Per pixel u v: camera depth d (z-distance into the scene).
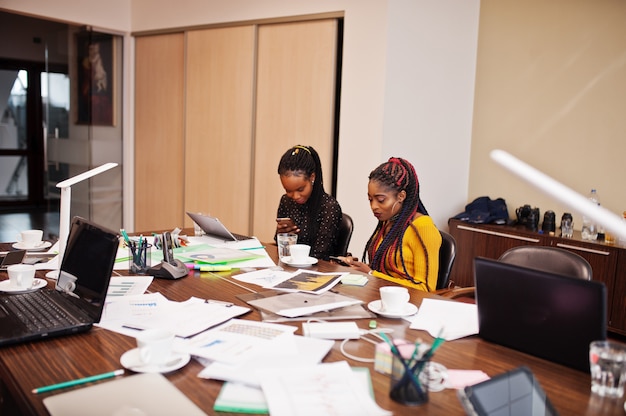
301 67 4.02
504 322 1.38
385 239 2.19
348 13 3.71
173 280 1.95
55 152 5.06
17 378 1.16
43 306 1.56
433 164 4.08
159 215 5.10
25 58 7.06
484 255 3.91
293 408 1.03
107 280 1.43
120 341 1.37
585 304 1.21
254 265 2.19
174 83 4.86
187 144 4.80
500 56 4.20
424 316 1.60
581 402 1.12
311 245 2.70
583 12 3.74
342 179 3.85
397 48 3.61
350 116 3.76
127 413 1.00
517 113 4.14
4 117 7.48
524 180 0.70
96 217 5.18
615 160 3.66
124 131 5.26
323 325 1.47
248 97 4.33
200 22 4.58
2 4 4.35
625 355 1.13
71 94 4.97
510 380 1.11
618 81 3.61
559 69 3.89
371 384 1.16
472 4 4.22
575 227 3.87
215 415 1.02
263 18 4.17
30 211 7.50
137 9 5.04
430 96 3.95
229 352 1.28
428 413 1.05
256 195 4.39
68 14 4.73
